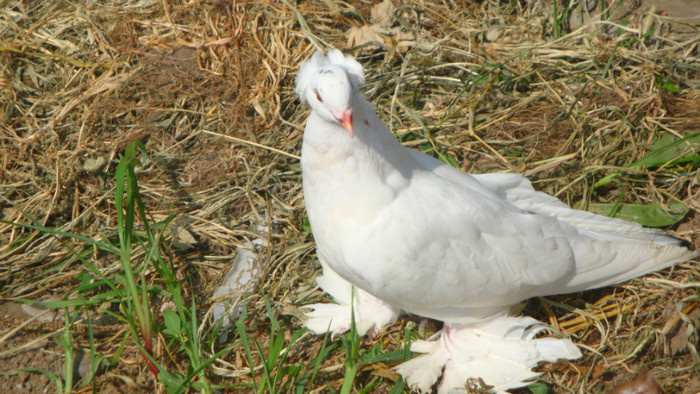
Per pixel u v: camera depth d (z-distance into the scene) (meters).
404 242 6.73
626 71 10.85
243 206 9.62
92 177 9.88
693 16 11.63
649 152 9.73
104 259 9.01
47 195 9.55
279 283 8.62
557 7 11.85
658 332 7.72
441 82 10.88
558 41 11.17
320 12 11.80
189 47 11.46
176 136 10.39
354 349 7.33
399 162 6.85
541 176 9.66
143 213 7.70
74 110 10.63
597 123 10.10
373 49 11.30
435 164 7.54
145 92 10.83
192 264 9.02
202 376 7.27
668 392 7.23
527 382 7.38
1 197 9.53
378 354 7.55
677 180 9.26
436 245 6.88
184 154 10.19
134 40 11.41
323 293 8.60
